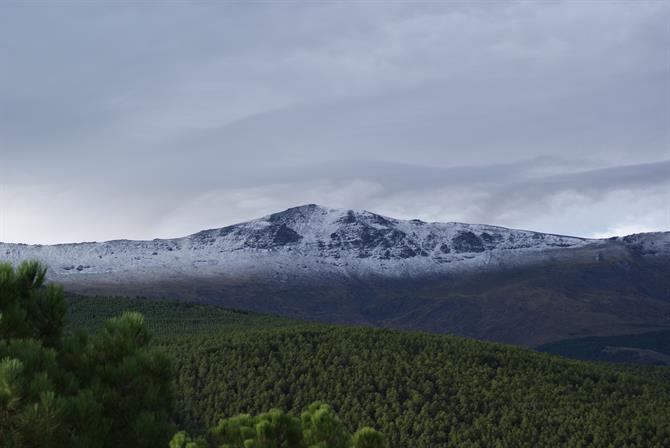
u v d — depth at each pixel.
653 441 118.88
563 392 142.25
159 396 19.25
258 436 18.41
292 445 19.02
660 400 139.50
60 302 19.91
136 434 18.03
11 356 17.17
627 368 189.75
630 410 133.12
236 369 153.62
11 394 15.67
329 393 143.38
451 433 126.38
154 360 19.33
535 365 159.38
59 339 19.75
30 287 19.98
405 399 141.00
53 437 16.41
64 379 17.97
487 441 124.56
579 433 122.00
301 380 148.38
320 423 18.91
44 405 15.74
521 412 133.12
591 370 159.12
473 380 146.62
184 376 149.50
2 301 19.20
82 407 17.00
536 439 122.75
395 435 127.81
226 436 19.09
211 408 138.50
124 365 18.91
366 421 133.00
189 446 17.64
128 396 18.75
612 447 116.31
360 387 144.38
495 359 162.38
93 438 17.03
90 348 19.48
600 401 138.38
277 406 140.00
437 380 146.25
